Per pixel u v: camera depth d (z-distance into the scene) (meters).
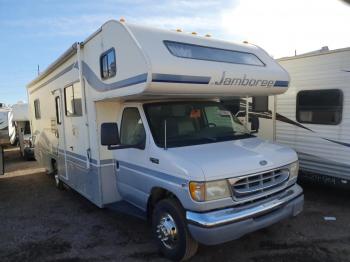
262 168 3.65
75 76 5.65
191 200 3.37
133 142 4.51
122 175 4.83
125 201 5.07
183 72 3.70
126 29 3.89
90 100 5.09
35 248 4.48
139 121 4.41
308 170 6.29
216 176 3.35
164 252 3.97
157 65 3.53
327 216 5.18
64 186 7.60
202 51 4.19
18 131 15.08
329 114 5.82
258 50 5.04
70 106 6.11
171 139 4.14
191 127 4.42
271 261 3.82
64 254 4.26
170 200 3.80
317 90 5.97
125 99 4.63
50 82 7.36
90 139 5.24
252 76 4.35
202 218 3.32
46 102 7.94
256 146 4.16
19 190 7.98
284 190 3.99
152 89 3.57
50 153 7.99
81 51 5.28
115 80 4.21
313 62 5.98
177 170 3.54
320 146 6.02
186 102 4.70
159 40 3.92
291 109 6.46
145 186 4.22
